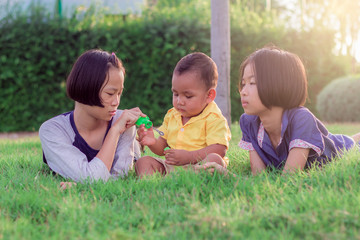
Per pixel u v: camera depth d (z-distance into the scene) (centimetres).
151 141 279
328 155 266
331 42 1033
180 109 268
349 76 1127
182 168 239
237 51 953
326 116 1109
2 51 873
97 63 235
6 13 883
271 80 241
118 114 285
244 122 282
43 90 899
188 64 263
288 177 221
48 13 903
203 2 1042
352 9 1434
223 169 234
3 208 192
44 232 165
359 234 146
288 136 254
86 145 269
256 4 1566
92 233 157
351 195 186
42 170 301
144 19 929
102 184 226
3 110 896
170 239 152
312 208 172
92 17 930
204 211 172
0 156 370
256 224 158
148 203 194
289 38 976
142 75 919
